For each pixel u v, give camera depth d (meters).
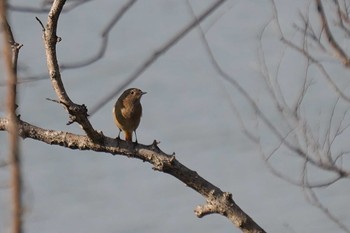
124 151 7.68
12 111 4.04
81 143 7.69
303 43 9.70
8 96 4.08
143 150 7.65
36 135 7.68
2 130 6.94
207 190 7.62
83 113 7.36
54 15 6.95
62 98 7.24
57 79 7.18
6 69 4.11
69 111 7.32
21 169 3.59
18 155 3.62
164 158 7.62
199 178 7.64
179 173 7.62
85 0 7.21
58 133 7.69
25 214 3.56
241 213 7.58
